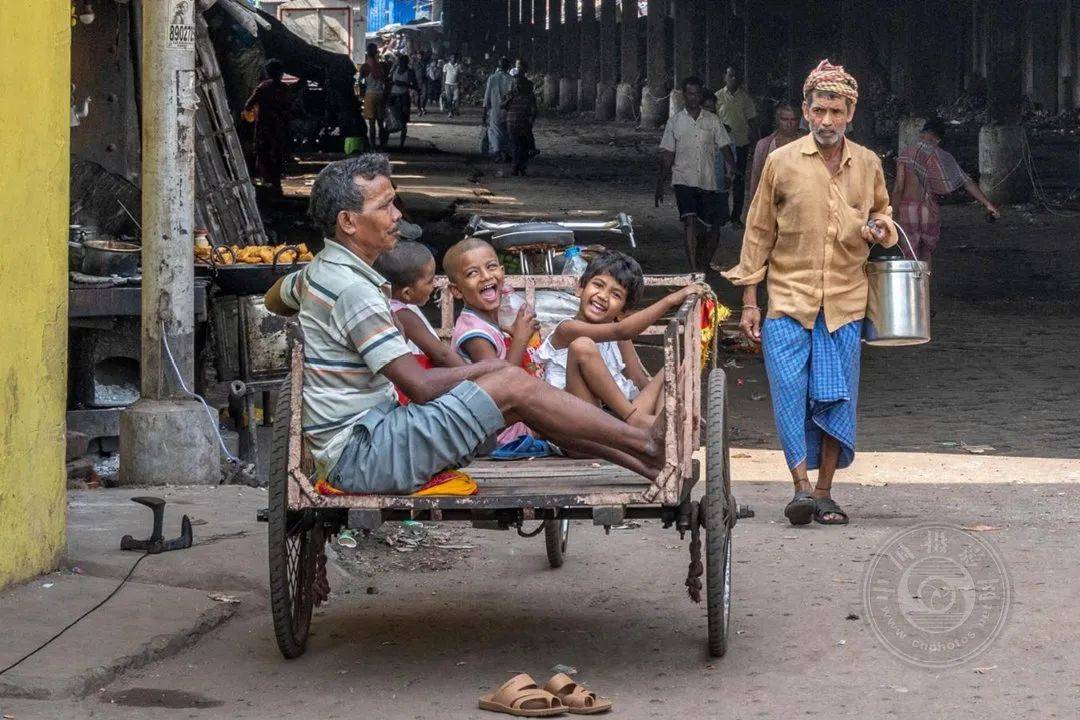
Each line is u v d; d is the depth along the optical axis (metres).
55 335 6.18
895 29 44.97
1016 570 6.52
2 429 5.76
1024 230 23.70
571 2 58.47
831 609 5.96
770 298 7.59
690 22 47.09
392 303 5.62
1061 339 14.41
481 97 68.69
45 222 6.07
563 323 5.80
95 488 8.26
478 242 5.94
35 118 6.00
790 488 8.80
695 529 5.45
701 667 5.27
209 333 10.11
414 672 5.25
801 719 4.69
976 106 43.56
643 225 24.02
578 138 45.66
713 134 17.42
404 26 92.38
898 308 7.40
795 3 38.47
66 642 5.27
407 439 4.92
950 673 5.12
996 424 10.73
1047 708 4.73
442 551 7.17
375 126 43.31
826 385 7.46
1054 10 41.19
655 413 5.69
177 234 8.27
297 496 4.96
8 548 5.84
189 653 5.45
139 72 12.30
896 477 9.02
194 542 6.65
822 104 7.36
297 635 5.35
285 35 31.66
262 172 24.08
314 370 5.06
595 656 5.44
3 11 5.75
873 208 7.68
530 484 5.22
